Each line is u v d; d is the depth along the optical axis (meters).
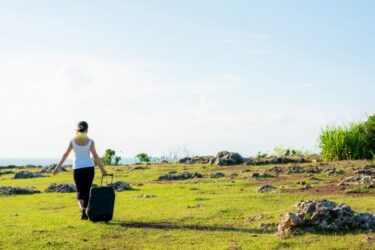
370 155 34.44
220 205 15.88
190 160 42.28
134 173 32.59
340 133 35.25
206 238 11.56
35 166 48.78
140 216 14.34
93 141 13.92
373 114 36.31
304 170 28.38
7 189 22.41
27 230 12.64
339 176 25.20
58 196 20.72
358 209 14.23
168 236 11.84
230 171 31.52
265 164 35.59
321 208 12.08
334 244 10.49
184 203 16.78
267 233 11.91
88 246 11.00
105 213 13.53
